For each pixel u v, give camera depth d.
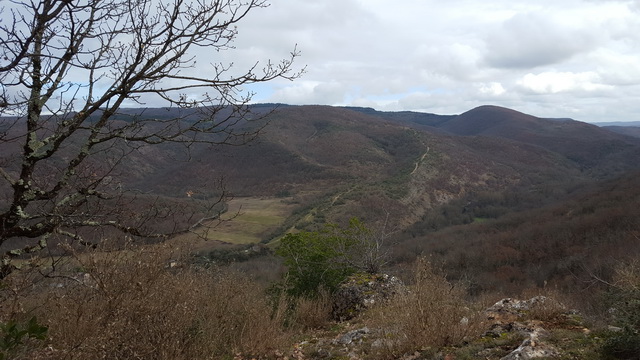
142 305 3.20
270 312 5.71
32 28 2.45
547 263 36.62
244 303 5.29
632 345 3.10
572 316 4.60
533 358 3.24
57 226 2.70
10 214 2.61
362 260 9.50
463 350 3.67
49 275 2.82
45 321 3.05
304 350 4.80
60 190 2.79
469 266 38.19
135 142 3.13
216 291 5.11
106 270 3.04
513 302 5.48
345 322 6.55
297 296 8.10
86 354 2.78
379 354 4.09
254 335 4.75
